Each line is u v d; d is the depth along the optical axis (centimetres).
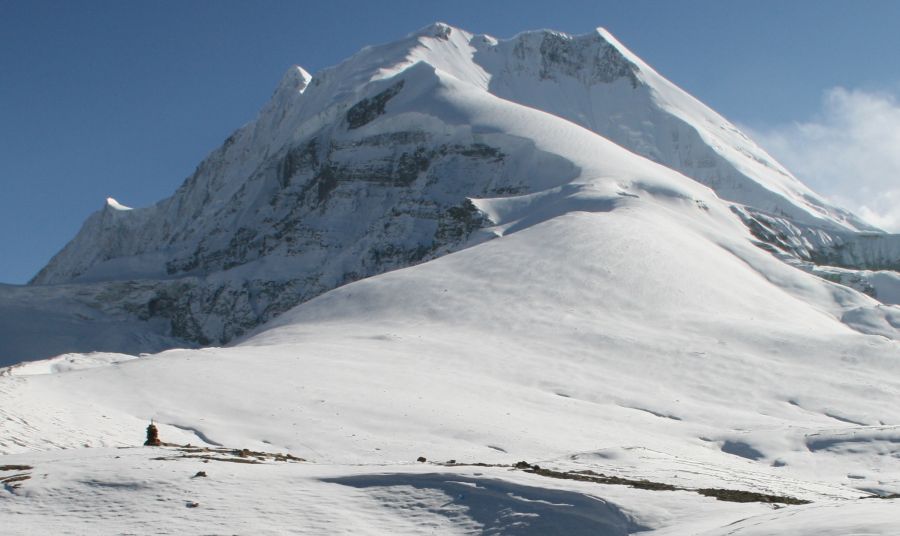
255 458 3400
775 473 4347
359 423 5312
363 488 2745
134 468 2952
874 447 5169
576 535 2372
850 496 3369
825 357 8344
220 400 5641
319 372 6588
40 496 2719
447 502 2603
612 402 6931
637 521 2402
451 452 4788
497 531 2419
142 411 5331
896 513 2081
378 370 6881
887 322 11262
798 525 2058
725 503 2516
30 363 8656
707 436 5772
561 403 6481
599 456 3791
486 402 6241
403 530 2455
